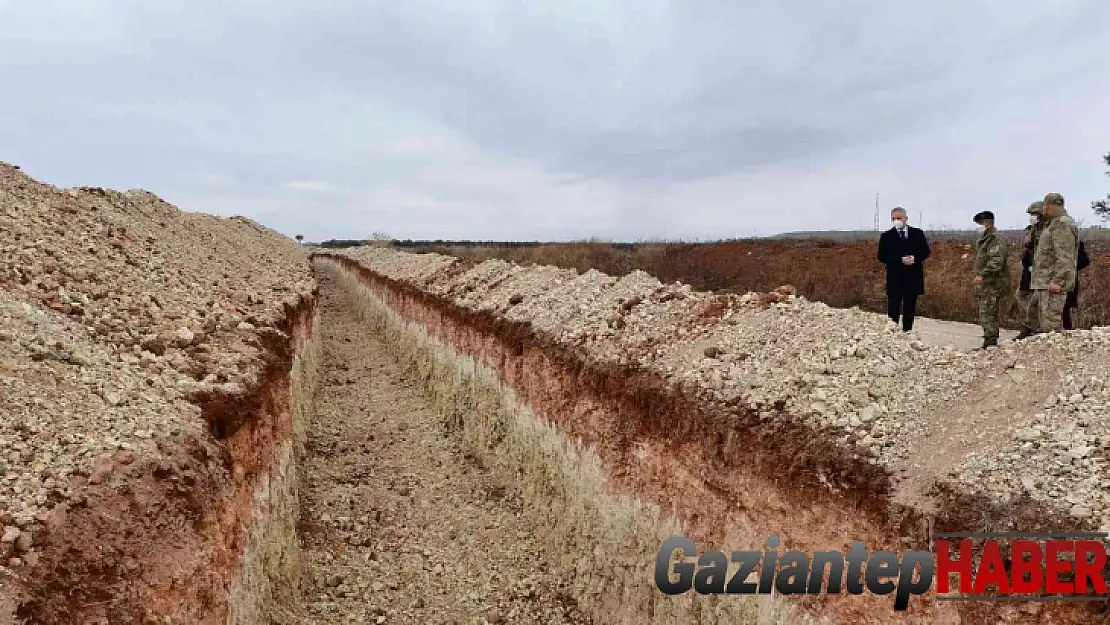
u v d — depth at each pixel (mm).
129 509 3400
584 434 6754
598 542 6125
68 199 8477
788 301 6473
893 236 8047
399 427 10680
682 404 5375
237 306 8008
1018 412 3809
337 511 7496
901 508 3586
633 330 7273
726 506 4742
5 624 2553
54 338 4625
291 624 5293
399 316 17172
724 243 25047
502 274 13133
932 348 4957
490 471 8859
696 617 4746
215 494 4113
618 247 27375
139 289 6617
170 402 4453
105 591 3016
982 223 7676
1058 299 6559
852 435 4168
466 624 5766
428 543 7059
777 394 4871
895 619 3465
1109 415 3484
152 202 12258
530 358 8438
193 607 3535
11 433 3510
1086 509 2994
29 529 2955
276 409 6324
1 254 5754
